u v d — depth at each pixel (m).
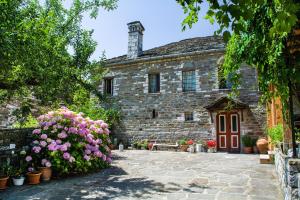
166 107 15.17
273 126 8.42
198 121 14.27
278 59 3.59
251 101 13.15
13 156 7.04
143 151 13.94
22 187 6.16
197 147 13.70
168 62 15.37
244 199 4.94
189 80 14.95
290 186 3.69
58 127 7.73
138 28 16.56
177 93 14.95
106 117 15.82
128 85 16.41
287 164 3.90
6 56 5.23
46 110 10.16
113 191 5.75
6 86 6.82
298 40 3.69
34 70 6.28
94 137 8.79
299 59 3.52
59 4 9.35
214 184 6.18
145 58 15.62
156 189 5.84
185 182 6.46
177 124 14.78
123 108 16.36
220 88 14.04
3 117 9.72
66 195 5.46
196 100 14.42
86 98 10.14
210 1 1.96
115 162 9.88
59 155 7.23
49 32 7.34
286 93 3.84
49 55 6.79
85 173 7.78
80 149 7.82
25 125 9.39
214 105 13.41
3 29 4.89
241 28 2.00
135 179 6.92
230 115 13.76
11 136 7.12
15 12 5.42
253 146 12.74
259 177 6.80
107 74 17.11
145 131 15.59
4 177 6.10
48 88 6.99
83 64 9.30
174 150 14.31
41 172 6.73
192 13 3.35
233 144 13.53
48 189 5.97
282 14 1.90
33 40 5.80
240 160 10.02
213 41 15.64
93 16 9.68
